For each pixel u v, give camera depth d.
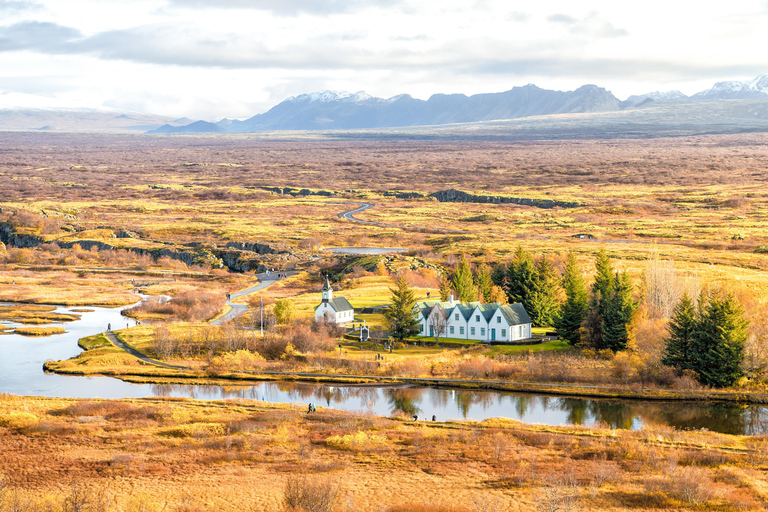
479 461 87.69
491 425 103.50
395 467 85.94
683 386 121.69
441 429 101.81
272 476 83.00
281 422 105.06
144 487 79.56
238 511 71.94
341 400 120.88
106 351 153.88
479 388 127.00
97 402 115.12
